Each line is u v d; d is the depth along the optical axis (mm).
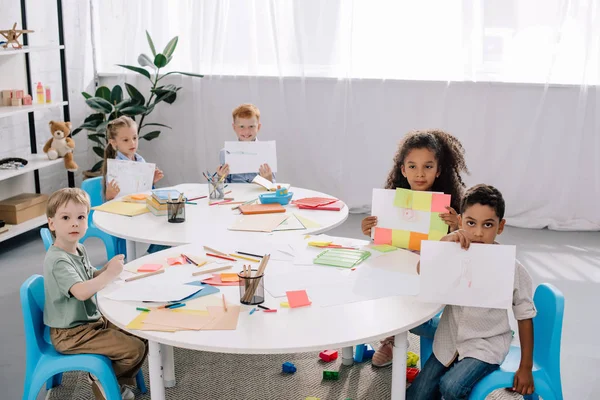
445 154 2604
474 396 1903
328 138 4984
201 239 2502
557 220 4723
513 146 4691
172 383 2562
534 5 4492
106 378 2023
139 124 5031
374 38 4785
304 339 1701
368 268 2203
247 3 4938
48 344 2156
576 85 4500
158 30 5152
